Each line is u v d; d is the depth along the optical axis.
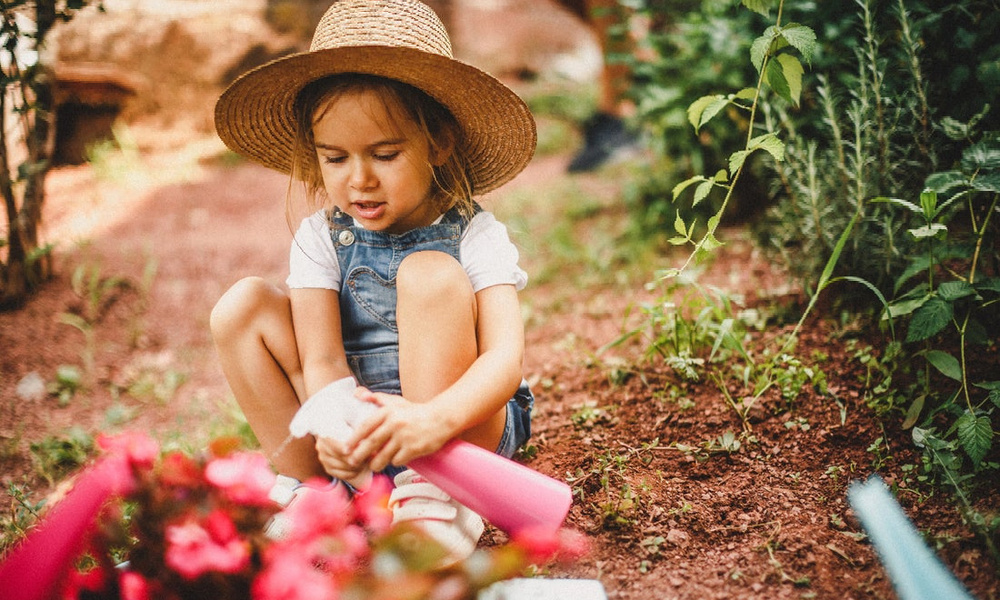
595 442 1.86
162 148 5.21
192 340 2.95
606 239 3.48
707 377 2.04
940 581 1.21
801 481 1.64
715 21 2.89
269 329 1.48
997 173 1.70
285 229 4.05
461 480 1.29
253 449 2.08
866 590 1.33
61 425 2.37
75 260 3.29
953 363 1.70
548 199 4.35
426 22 1.55
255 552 1.08
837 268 2.19
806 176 2.27
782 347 2.08
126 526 1.56
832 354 2.02
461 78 1.47
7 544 1.66
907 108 2.06
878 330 2.04
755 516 1.55
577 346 2.54
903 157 2.04
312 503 1.13
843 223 2.14
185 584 1.05
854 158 2.12
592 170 4.91
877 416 1.77
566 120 6.74
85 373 2.66
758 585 1.36
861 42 2.25
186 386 2.64
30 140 2.85
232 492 1.09
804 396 1.88
